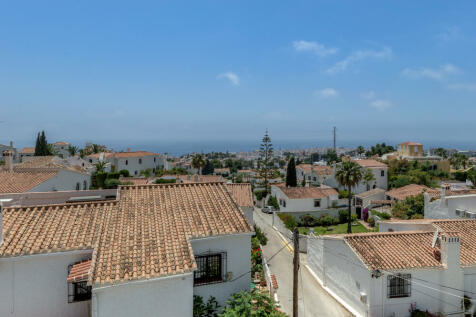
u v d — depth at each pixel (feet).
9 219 36.63
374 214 146.41
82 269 31.81
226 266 38.81
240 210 43.75
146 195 45.88
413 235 60.29
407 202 126.41
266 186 218.38
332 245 65.87
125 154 270.67
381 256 54.24
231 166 566.77
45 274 33.06
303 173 288.71
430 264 52.21
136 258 32.86
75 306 33.83
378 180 193.06
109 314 29.81
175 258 33.22
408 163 235.81
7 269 31.91
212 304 38.06
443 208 86.69
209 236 37.45
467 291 53.01
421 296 52.44
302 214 156.97
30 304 32.58
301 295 64.64
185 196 46.55
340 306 59.36
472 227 64.03
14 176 81.87
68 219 38.19
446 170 234.58
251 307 35.40
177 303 31.78
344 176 125.80
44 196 49.60
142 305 30.73
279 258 91.50
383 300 51.75
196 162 261.03
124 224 38.45
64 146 333.62
